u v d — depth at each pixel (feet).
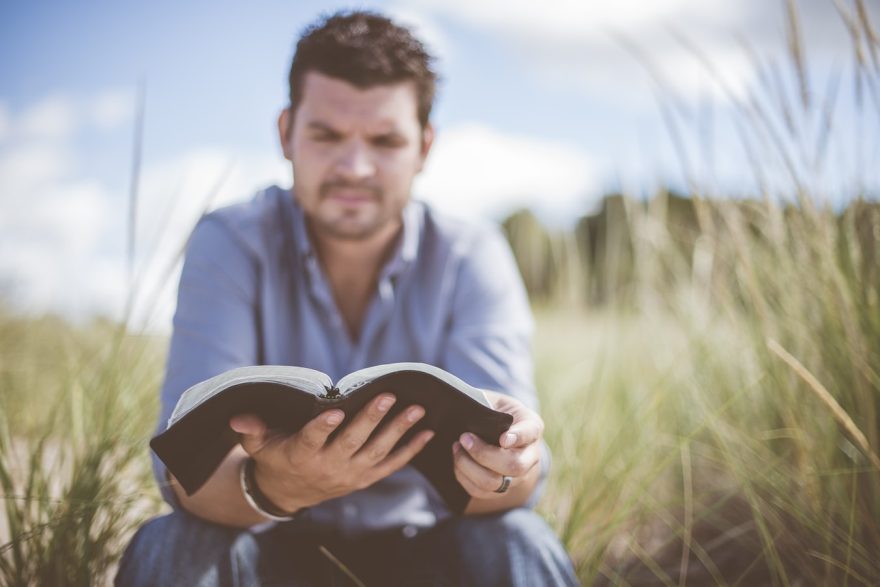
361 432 3.16
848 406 4.77
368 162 4.50
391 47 4.51
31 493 4.44
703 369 6.33
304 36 4.62
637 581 5.45
